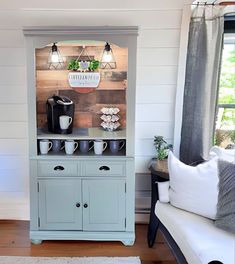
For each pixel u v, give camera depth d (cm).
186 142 296
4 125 303
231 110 316
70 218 273
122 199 271
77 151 284
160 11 282
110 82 296
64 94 297
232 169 221
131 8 282
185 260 196
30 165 266
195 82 286
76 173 268
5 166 311
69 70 291
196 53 282
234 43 305
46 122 298
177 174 236
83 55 292
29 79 258
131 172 268
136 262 247
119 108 299
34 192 270
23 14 282
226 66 310
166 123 304
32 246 271
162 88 297
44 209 272
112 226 274
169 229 225
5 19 283
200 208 224
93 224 274
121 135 281
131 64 255
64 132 280
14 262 245
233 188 213
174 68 293
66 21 285
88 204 271
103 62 293
